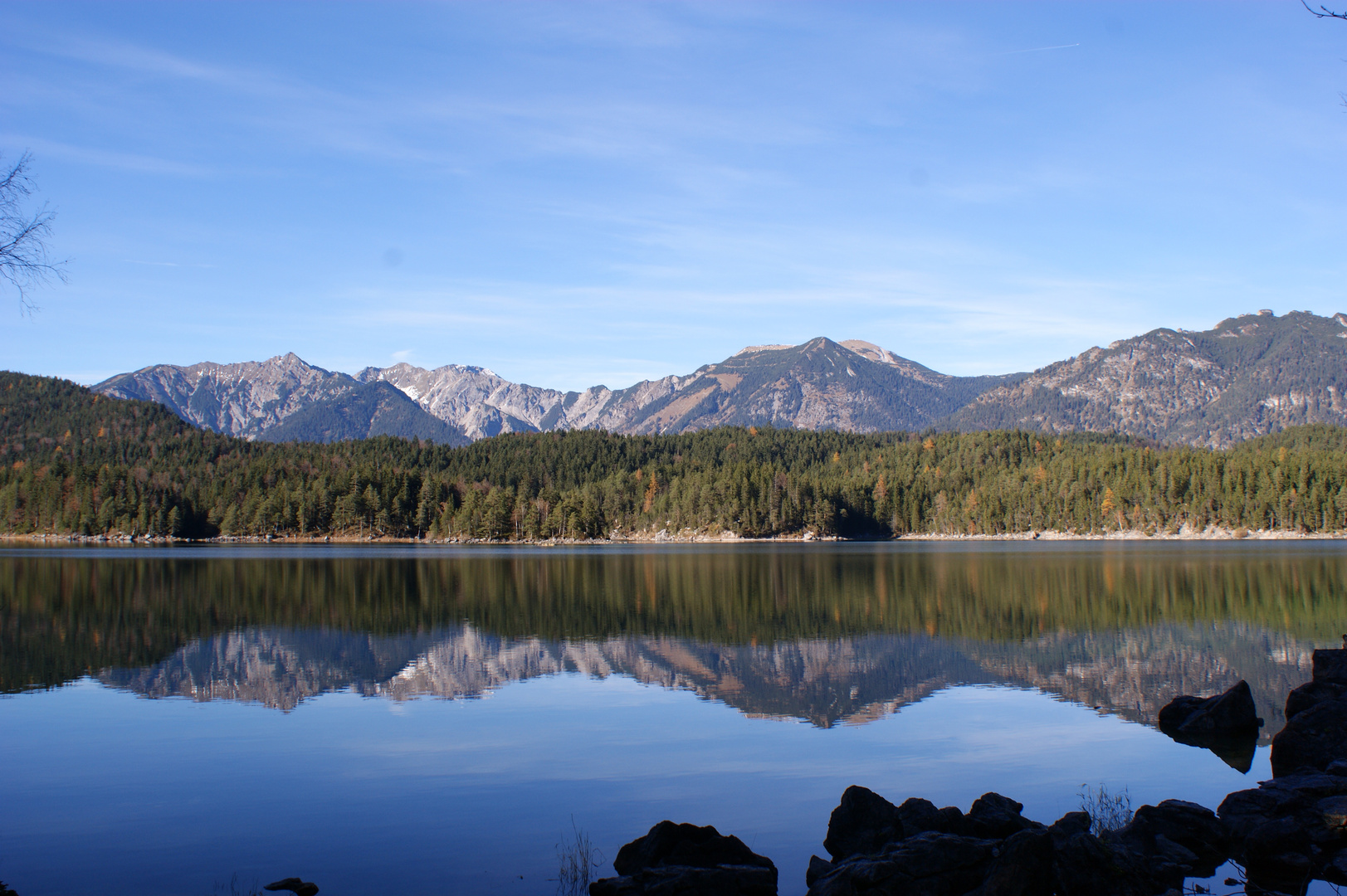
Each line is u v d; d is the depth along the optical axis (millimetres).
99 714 35938
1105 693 39250
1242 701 31609
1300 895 17500
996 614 67188
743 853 19188
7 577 103812
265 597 82375
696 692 39938
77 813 24031
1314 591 81000
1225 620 62688
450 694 39750
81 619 66750
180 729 33438
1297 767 26266
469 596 84250
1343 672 31812
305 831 22547
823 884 16859
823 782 26453
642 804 24531
